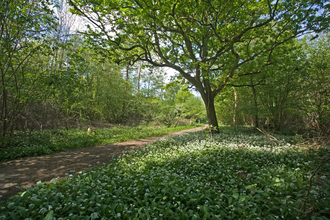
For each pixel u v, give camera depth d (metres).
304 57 13.64
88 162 7.71
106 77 20.83
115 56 12.22
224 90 17.19
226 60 13.38
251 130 16.17
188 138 12.48
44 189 4.38
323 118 8.17
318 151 6.61
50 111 13.38
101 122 21.72
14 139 9.84
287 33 11.31
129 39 12.54
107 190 4.38
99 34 10.78
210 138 11.55
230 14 11.05
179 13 10.77
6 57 7.98
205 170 5.79
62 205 3.64
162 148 9.48
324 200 3.73
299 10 9.74
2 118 8.74
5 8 7.46
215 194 4.21
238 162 6.16
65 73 8.77
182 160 6.82
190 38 13.96
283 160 6.20
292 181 4.47
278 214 3.55
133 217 3.43
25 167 6.89
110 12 10.62
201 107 33.25
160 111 26.64
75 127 16.61
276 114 14.56
